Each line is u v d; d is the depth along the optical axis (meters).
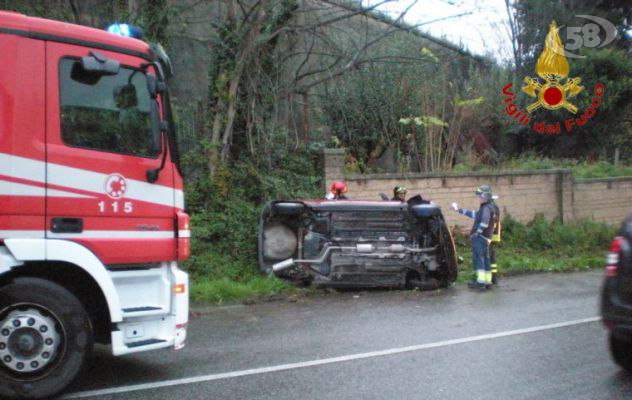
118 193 5.30
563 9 21.12
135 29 5.89
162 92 5.50
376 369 5.84
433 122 14.80
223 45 11.78
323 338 7.05
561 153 20.64
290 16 11.98
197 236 10.77
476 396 5.09
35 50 5.02
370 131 15.32
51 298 4.95
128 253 5.34
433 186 13.91
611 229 15.73
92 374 5.75
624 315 5.34
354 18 12.72
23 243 4.87
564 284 11.05
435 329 7.49
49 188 5.00
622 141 22.11
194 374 5.71
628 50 22.92
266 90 12.13
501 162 18.11
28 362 4.88
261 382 5.46
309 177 12.76
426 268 10.33
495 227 10.87
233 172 12.10
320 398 5.05
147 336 5.48
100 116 5.28
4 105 4.88
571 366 5.95
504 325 7.70
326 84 14.03
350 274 9.99
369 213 10.23
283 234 10.30
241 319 8.12
